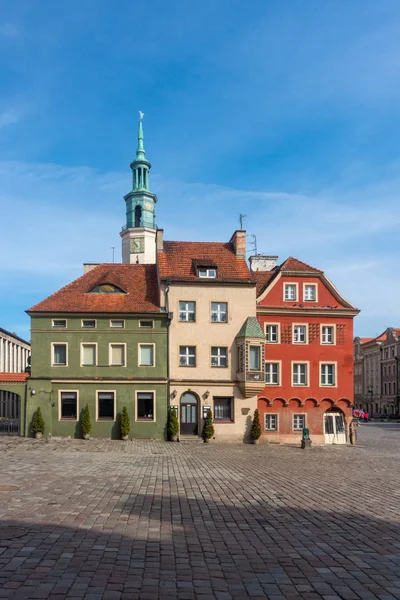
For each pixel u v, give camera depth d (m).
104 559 10.95
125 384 38.97
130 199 84.50
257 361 39.41
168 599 9.03
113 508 15.66
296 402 41.03
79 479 20.77
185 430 39.59
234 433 39.66
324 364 41.59
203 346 40.09
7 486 18.72
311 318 41.78
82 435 38.19
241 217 48.34
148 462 27.08
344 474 24.59
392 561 11.38
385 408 108.50
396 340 104.31
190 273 41.28
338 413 41.75
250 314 40.78
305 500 17.89
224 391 39.81
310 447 37.47
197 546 12.18
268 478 22.67
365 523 14.73
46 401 38.34
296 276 42.28
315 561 11.33
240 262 42.94
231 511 15.92
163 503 16.69
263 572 10.58
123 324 39.53
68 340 39.12
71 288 41.47
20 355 81.44
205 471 24.36
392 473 25.30
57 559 10.85
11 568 10.23
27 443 34.53
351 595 9.45
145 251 82.81
